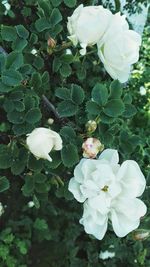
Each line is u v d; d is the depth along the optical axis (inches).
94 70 17.9
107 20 13.0
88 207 13.1
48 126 15.7
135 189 13.1
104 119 13.8
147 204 16.3
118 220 13.3
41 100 16.2
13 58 13.9
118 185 12.9
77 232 20.6
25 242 20.1
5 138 17.1
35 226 20.1
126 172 13.2
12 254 20.1
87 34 13.1
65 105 14.5
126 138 15.6
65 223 21.0
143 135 27.2
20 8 17.2
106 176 12.8
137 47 13.2
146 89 30.7
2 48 16.0
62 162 14.6
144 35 35.1
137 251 19.3
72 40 13.6
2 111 16.9
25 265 19.8
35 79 14.7
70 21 13.6
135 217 13.3
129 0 23.6
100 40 13.2
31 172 15.5
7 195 20.2
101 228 13.3
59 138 13.0
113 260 20.1
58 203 20.4
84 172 13.0
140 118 28.9
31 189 15.2
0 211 17.7
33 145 13.0
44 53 16.4
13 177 19.3
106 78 18.6
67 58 14.9
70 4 15.4
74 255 20.1
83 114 15.8
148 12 30.5
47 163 14.2
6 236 19.8
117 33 12.9
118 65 13.1
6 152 14.6
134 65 32.6
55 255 20.6
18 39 14.9
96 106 13.9
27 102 14.3
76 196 13.2
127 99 15.0
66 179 15.7
